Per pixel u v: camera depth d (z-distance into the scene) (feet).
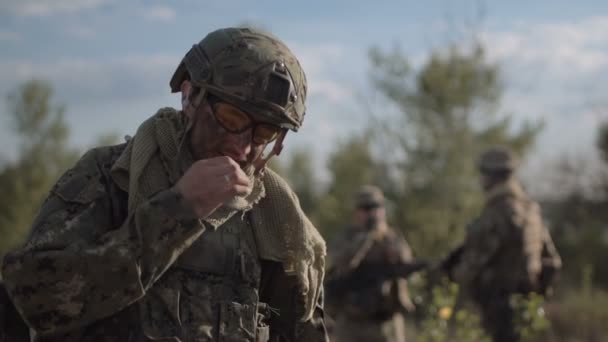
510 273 22.17
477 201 50.62
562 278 55.11
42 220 6.74
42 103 65.46
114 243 6.45
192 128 7.07
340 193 53.57
